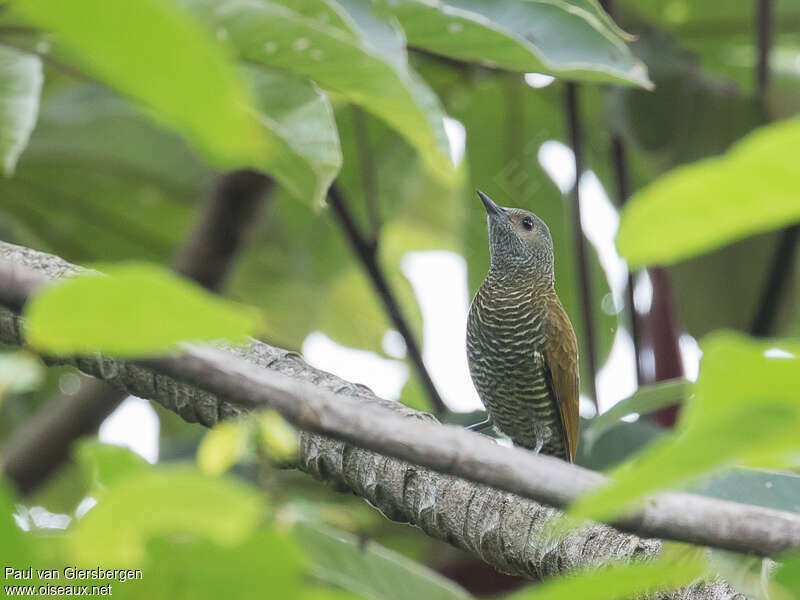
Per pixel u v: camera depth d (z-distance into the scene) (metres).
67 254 13.16
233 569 2.47
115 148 12.24
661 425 10.10
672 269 11.23
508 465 3.42
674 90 11.03
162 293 2.02
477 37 6.46
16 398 12.57
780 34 13.03
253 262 13.10
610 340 13.11
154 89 1.79
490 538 5.93
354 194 12.89
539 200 13.27
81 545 2.24
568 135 11.00
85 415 10.77
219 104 1.77
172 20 1.72
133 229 13.01
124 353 2.19
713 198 1.93
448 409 11.15
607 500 2.15
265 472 3.73
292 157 6.26
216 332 2.10
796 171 1.88
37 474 10.88
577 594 2.57
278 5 5.73
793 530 3.31
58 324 2.04
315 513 5.08
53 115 11.90
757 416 2.05
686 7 12.84
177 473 2.22
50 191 12.55
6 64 6.81
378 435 3.48
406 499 6.18
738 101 10.98
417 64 11.93
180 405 6.41
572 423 12.20
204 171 12.53
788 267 11.02
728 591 4.75
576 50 6.79
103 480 3.71
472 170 13.24
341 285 13.70
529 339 12.13
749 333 11.26
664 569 2.56
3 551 2.52
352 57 5.85
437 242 14.75
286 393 3.48
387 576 6.44
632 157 13.06
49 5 1.75
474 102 12.68
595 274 13.23
